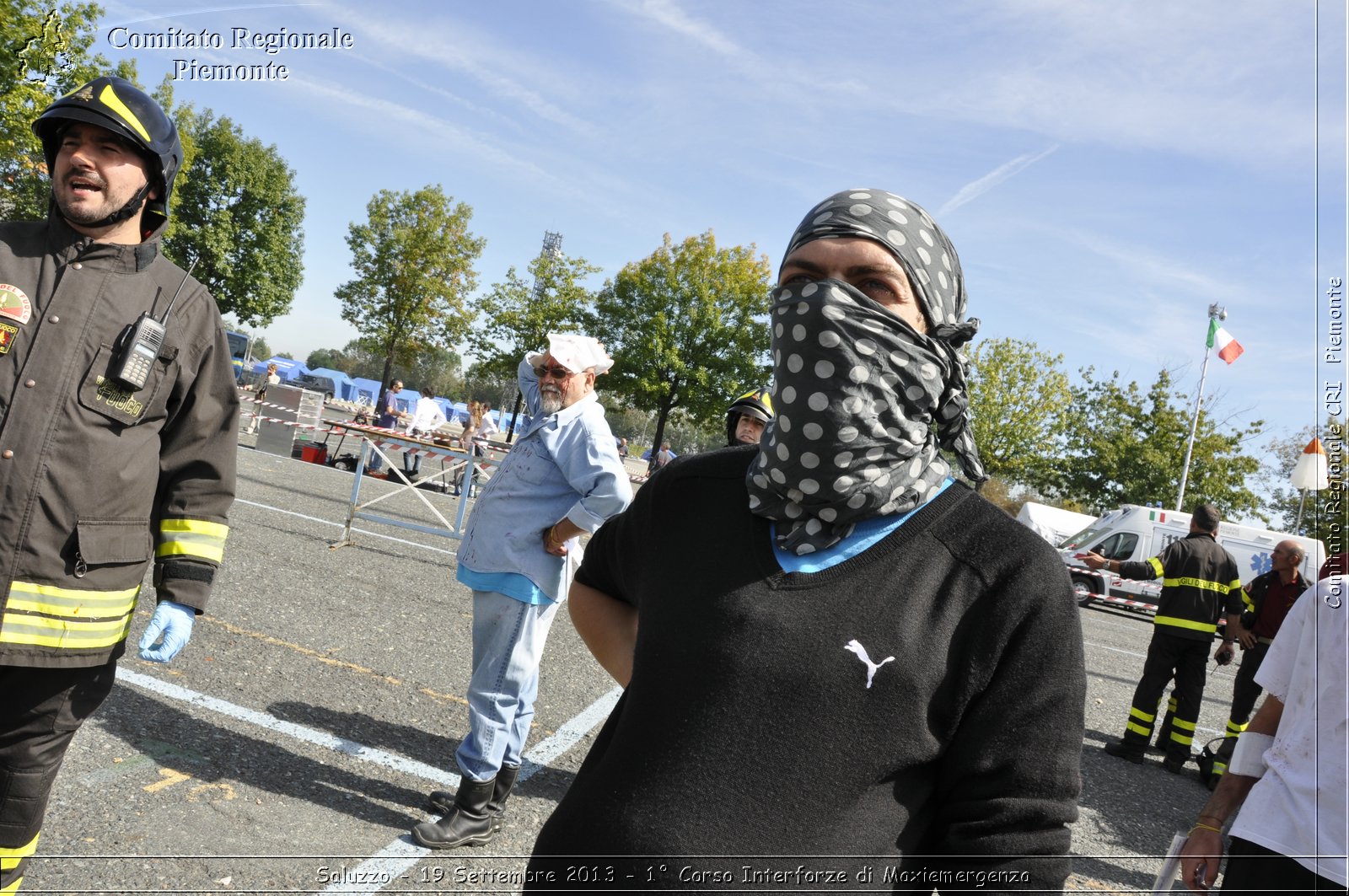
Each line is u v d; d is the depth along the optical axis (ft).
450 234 123.24
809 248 4.12
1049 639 3.55
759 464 4.09
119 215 6.97
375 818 10.91
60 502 6.58
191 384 7.39
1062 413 117.29
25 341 6.63
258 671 14.94
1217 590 20.04
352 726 13.51
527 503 10.80
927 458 3.96
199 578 7.48
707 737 3.57
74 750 11.02
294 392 54.03
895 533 3.83
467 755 10.65
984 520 3.84
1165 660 20.01
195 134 135.44
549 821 3.99
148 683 13.57
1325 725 6.31
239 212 148.46
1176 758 19.99
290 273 156.56
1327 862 6.04
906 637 3.55
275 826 10.21
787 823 3.43
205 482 7.57
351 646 17.33
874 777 3.49
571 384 11.09
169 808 10.12
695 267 119.44
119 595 7.00
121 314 6.97
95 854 8.95
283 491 36.55
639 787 3.64
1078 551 58.80
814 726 3.49
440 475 57.00
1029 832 3.40
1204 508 20.47
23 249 6.88
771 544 3.93
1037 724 3.48
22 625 6.48
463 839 10.57
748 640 3.64
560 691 17.37
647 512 4.62
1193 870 6.91
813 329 3.85
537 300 120.67
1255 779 6.83
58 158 6.88
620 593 5.06
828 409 3.80
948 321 4.20
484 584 10.80
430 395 56.59
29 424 6.51
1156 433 107.65
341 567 24.09
